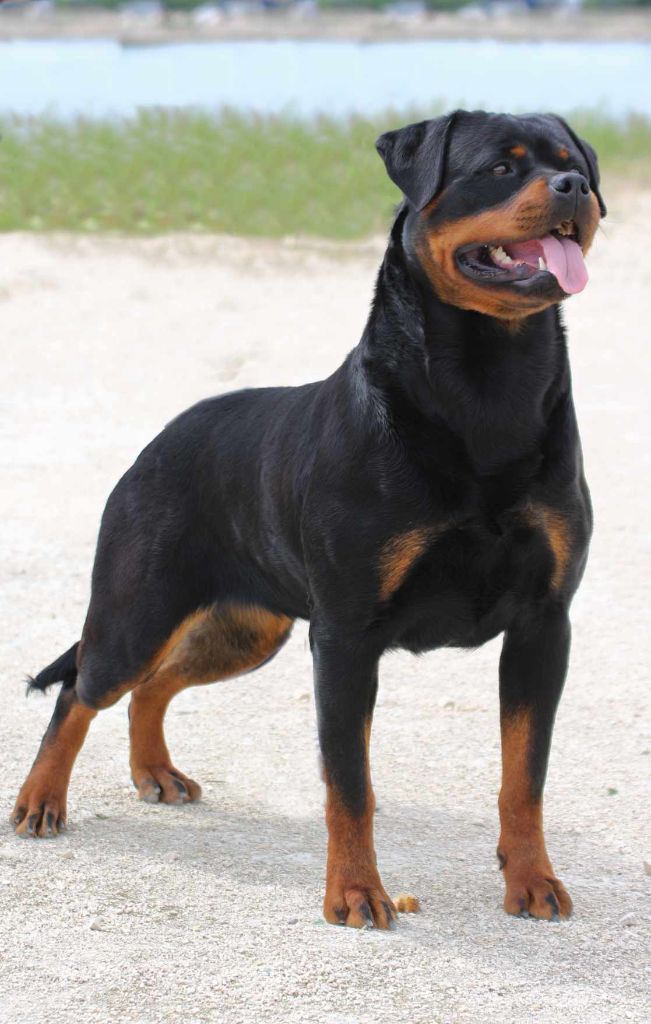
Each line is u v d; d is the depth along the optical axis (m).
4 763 5.78
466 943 4.35
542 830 4.72
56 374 12.43
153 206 19.14
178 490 5.28
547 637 4.66
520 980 4.12
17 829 5.16
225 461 5.22
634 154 22.52
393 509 4.43
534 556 4.55
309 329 13.84
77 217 18.92
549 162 4.52
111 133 21.62
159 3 49.06
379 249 17.62
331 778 4.53
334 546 4.50
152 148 20.94
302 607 5.16
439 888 4.75
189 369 12.53
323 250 17.58
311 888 4.72
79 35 43.75
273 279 16.05
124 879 4.76
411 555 4.46
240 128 21.86
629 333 13.91
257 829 5.27
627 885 4.79
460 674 6.92
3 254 17.09
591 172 4.81
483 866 4.95
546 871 4.63
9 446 10.49
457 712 6.43
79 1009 3.92
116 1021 3.86
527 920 4.52
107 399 11.70
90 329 13.89
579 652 7.10
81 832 5.20
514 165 4.48
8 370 12.57
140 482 5.34
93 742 6.12
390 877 4.83
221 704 6.54
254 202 19.38
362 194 19.66
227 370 12.44
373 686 4.60
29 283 15.61
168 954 4.23
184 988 4.03
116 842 5.10
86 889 4.68
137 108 22.97
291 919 4.46
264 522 5.04
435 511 4.43
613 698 6.54
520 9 51.56
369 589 4.48
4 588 7.89
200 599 5.33
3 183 19.81
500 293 4.32
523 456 4.46
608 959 4.27
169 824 5.30
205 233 18.56
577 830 5.24
